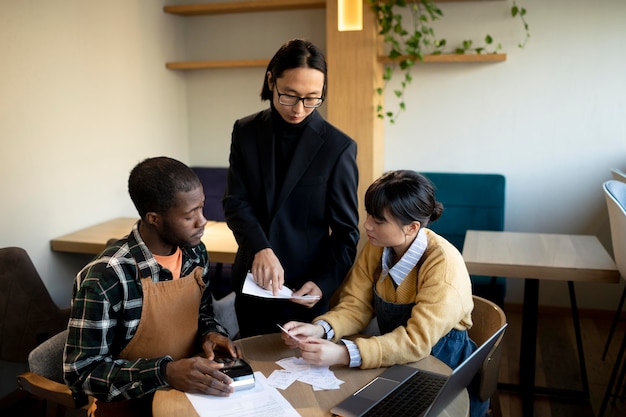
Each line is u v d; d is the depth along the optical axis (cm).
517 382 287
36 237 279
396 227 160
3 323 231
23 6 264
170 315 156
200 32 398
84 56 305
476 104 365
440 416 131
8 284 231
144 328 153
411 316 162
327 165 180
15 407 268
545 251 256
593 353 320
